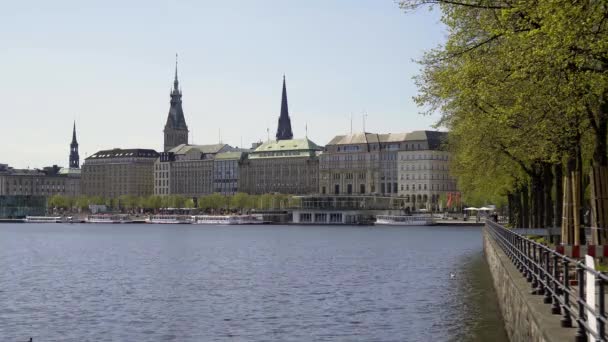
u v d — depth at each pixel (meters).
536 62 32.44
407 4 40.94
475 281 79.12
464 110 51.22
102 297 73.06
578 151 46.12
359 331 52.25
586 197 79.00
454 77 41.19
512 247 43.53
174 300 70.31
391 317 57.28
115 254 140.50
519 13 34.44
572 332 20.67
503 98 42.25
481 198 130.88
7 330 55.41
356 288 77.12
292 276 92.19
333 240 188.25
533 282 30.22
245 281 87.00
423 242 168.88
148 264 114.94
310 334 51.88
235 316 60.16
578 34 29.28
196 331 54.06
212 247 163.00
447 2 39.69
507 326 40.16
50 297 73.25
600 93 33.75
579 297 19.22
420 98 52.06
